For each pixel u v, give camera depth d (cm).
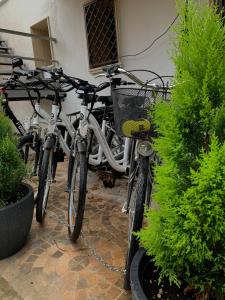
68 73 490
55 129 255
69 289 175
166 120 102
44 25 538
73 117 347
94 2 407
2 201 214
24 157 313
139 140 159
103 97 270
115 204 293
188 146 103
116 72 174
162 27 336
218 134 98
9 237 204
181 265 107
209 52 95
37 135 304
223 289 99
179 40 104
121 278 182
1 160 213
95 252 211
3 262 207
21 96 401
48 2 493
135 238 154
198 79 98
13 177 218
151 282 120
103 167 304
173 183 101
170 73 342
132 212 165
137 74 375
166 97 142
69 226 233
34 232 246
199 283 105
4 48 607
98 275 186
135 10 358
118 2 373
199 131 102
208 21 96
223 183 87
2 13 612
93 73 438
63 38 483
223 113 97
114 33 392
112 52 402
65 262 202
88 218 264
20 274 192
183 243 93
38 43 557
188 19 99
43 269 196
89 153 278
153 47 352
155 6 337
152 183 155
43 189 249
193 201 93
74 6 443
